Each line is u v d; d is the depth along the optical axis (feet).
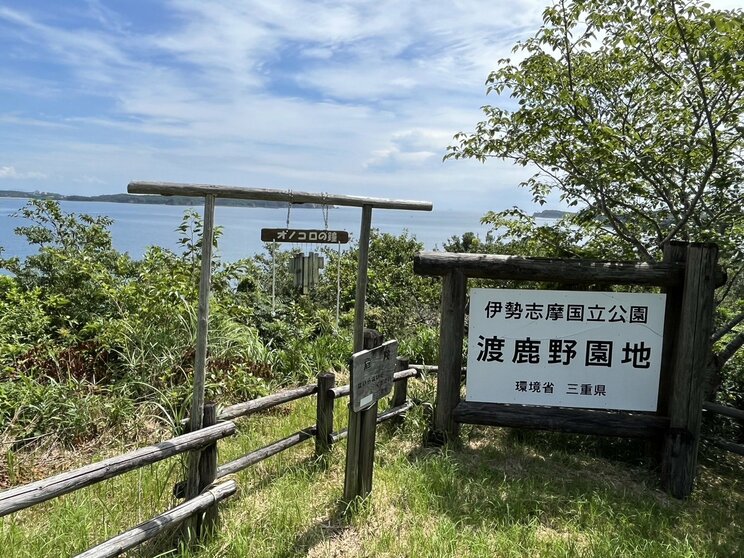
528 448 14.20
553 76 15.65
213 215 8.54
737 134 13.61
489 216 17.56
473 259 13.25
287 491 11.06
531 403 13.52
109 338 15.76
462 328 13.64
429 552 9.18
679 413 11.96
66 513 9.59
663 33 13.25
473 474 12.41
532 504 11.00
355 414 10.31
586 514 10.69
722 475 13.66
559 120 14.39
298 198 9.25
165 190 8.02
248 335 18.89
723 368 16.06
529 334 13.39
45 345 16.19
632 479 12.84
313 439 14.05
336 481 11.79
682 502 11.87
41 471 11.76
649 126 14.75
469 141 16.51
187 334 16.72
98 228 24.29
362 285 10.61
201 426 9.14
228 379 15.64
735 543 10.15
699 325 11.76
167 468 11.46
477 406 13.55
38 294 18.51
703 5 12.06
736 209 14.29
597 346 13.20
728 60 11.64
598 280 12.78
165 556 8.75
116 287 18.40
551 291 13.23
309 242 9.74
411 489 11.30
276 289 25.36
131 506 10.19
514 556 9.22
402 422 15.10
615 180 14.37
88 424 13.37
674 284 12.53
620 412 13.37
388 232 35.06
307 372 18.80
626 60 15.40
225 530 9.57
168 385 15.31
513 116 15.30
